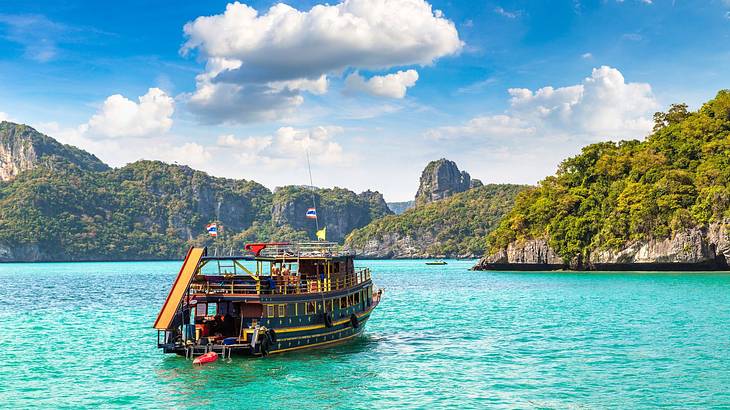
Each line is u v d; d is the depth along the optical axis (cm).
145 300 9775
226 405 3369
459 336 5581
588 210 17912
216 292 4338
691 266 15388
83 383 3869
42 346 5188
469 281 14075
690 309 7331
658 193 16100
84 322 6831
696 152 17700
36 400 3512
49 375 4091
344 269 5119
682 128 18588
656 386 3694
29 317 7362
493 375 4006
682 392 3562
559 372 4072
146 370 4200
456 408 3309
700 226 15225
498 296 9844
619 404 3356
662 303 8075
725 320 6331
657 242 15725
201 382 3806
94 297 10419
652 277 13838
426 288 11906
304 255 4747
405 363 4359
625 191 16775
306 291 4572
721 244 14825
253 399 3472
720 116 18262
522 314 7238
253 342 4175
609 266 16662
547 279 14150
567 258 17538
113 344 5269
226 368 4119
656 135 19588
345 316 5009
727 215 14838
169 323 4159
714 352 4653
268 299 4259
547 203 18675
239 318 4438
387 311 7731
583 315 6994
